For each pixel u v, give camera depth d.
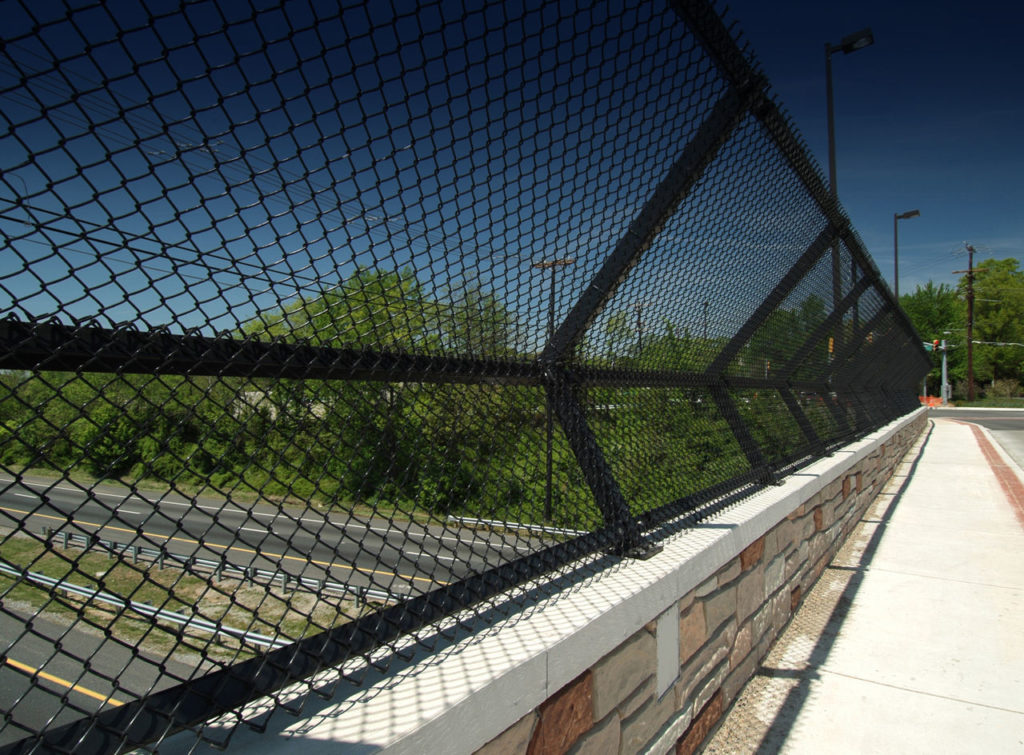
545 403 1.87
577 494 1.92
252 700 0.99
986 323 53.97
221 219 0.89
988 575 4.09
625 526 1.99
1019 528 5.41
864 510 5.94
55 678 5.31
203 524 8.12
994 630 3.21
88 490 0.81
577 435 1.95
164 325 0.85
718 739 2.27
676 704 1.96
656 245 2.04
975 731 2.33
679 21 1.72
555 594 1.65
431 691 1.11
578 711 1.45
